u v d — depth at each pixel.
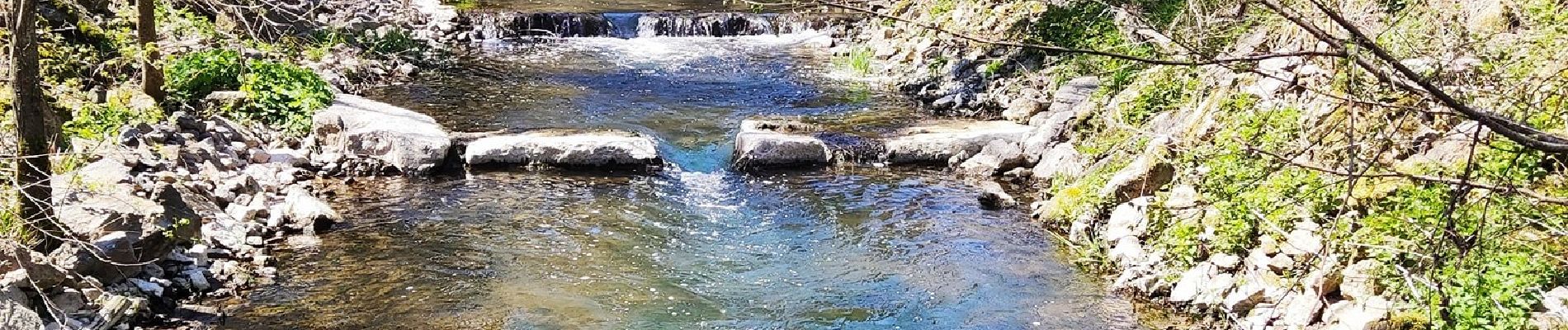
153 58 12.20
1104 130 12.12
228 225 9.56
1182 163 9.77
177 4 15.02
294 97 13.27
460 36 20.52
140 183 9.38
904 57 18.83
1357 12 6.59
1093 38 15.53
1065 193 10.78
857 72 18.48
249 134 12.34
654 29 21.97
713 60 19.42
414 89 16.28
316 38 17.36
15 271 7.10
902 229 10.49
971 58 17.11
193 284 8.36
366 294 8.59
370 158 12.12
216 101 12.83
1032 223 10.66
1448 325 6.62
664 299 8.72
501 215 10.63
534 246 9.80
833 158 12.77
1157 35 5.91
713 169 12.48
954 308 8.58
